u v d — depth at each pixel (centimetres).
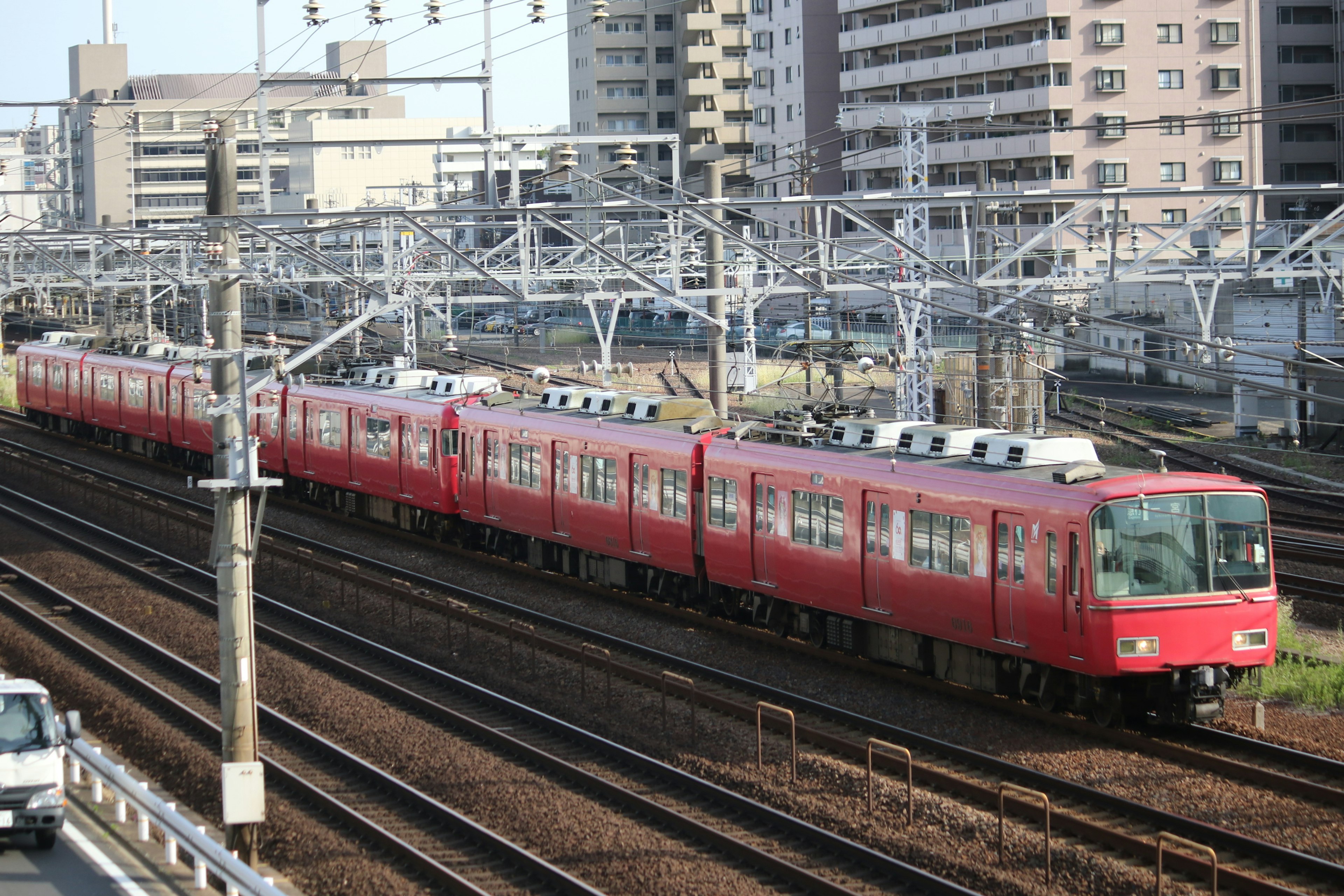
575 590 4747
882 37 14312
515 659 3856
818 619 3853
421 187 9806
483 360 10819
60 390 9162
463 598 4662
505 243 6388
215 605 4591
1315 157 13812
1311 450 7325
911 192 6738
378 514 6147
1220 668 2922
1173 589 2906
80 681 3809
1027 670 3170
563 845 2516
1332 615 4038
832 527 3653
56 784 2428
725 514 4056
